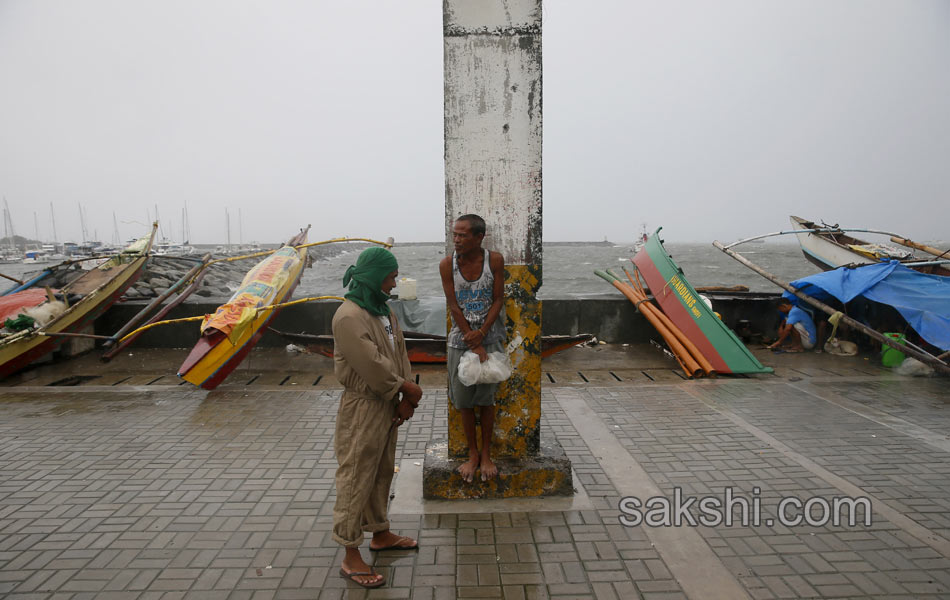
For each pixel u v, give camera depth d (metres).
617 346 9.53
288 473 4.30
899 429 5.18
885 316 8.68
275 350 9.34
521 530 3.43
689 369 7.40
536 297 3.88
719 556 3.14
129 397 6.39
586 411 5.76
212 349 6.52
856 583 2.89
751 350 9.01
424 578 2.95
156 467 4.41
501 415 3.94
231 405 6.08
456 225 3.39
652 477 4.17
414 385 3.07
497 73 3.69
